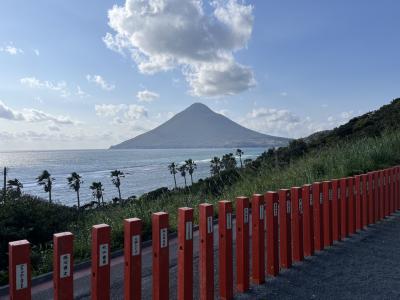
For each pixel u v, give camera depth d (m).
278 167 16.17
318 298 4.80
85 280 6.17
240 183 14.81
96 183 86.12
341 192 7.59
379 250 6.80
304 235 6.48
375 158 16.41
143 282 5.70
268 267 5.61
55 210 11.03
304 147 26.23
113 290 5.54
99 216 11.56
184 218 4.26
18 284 3.09
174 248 7.73
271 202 5.57
